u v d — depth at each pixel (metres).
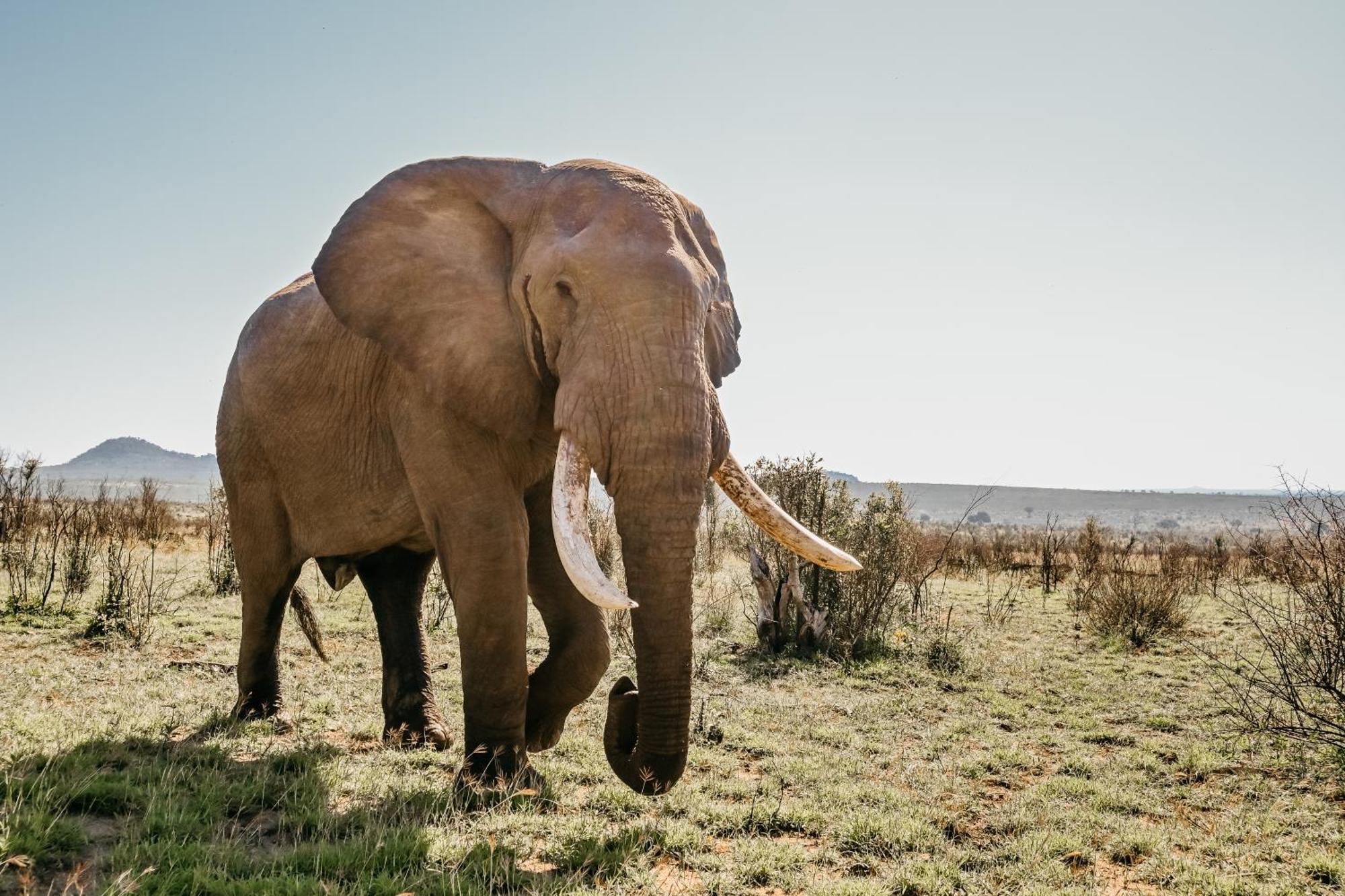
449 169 5.03
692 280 4.23
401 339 4.82
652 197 4.51
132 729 5.81
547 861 4.29
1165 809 5.77
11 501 14.53
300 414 6.09
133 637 9.22
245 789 4.79
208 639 9.67
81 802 4.42
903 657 10.29
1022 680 9.50
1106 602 12.89
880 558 10.80
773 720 7.55
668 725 4.01
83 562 11.90
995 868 4.62
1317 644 7.20
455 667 9.08
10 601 10.27
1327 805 5.84
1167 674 9.91
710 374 4.84
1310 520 7.32
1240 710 7.77
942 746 7.03
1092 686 9.30
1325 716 7.41
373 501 5.84
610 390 4.05
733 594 13.62
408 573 6.61
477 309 4.73
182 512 30.25
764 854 4.54
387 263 4.87
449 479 5.01
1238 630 12.79
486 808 4.74
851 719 7.77
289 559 6.55
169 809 4.35
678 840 4.59
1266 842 5.18
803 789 5.79
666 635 4.00
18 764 4.77
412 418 5.20
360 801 4.89
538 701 5.49
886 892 4.15
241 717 6.46
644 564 3.98
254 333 6.47
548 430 4.98
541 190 4.77
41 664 7.82
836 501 11.52
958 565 21.25
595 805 5.11
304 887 3.64
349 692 7.71
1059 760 6.80
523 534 5.12
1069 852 4.89
